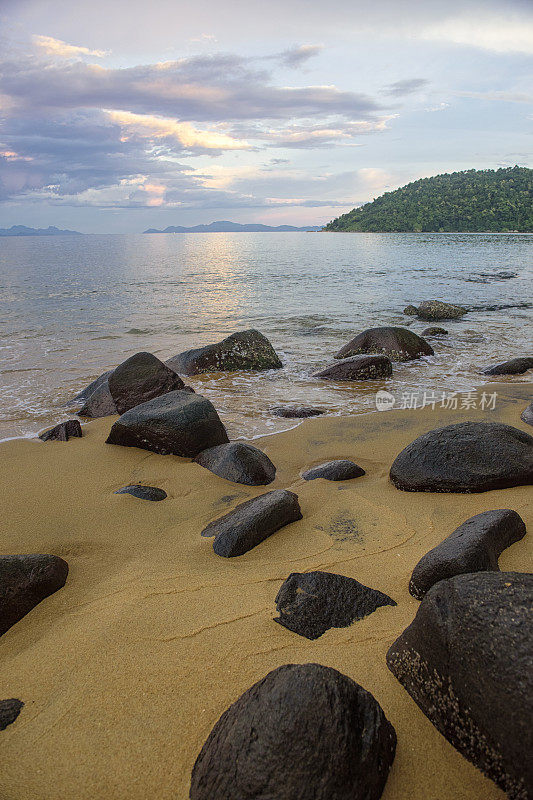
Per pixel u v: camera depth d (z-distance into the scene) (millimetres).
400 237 111562
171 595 2902
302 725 1699
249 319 14273
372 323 13672
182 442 5305
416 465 4332
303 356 10406
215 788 1683
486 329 12797
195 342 11492
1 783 1823
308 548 3412
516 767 1644
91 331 12703
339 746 1665
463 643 1882
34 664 2414
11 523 3914
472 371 9102
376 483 4582
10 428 6445
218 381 8758
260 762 1655
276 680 1870
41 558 3082
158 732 1996
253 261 38094
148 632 2566
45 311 15594
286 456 5402
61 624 2723
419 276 25578
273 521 3621
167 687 2207
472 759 1781
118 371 7184
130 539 3682
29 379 8688
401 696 2078
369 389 8125
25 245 83875
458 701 1847
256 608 2729
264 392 8070
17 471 4969
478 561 2684
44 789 1799
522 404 7016
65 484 4660
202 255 47469
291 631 2529
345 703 1771
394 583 2943
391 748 1816
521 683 1695
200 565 3258
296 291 19953
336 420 6551
